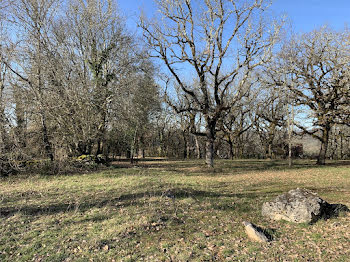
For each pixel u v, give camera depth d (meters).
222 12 19.22
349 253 4.90
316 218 6.74
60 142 18.38
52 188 11.21
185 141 43.59
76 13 20.16
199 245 5.49
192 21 19.91
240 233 6.14
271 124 36.00
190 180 14.62
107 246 5.36
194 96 21.38
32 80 15.99
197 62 20.78
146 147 48.06
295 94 23.86
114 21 22.09
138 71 23.06
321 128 25.58
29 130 16.86
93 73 20.94
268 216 7.43
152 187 11.40
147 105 25.86
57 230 6.25
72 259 4.93
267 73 25.03
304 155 39.50
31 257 5.02
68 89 17.39
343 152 42.28
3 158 14.19
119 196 9.55
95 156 20.09
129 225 6.37
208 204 8.73
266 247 5.36
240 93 21.44
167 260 4.86
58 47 18.72
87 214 7.41
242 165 24.52
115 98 19.94
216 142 41.97
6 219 6.94
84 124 18.42
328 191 11.17
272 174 17.86
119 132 24.34
